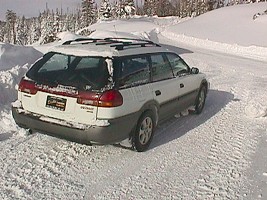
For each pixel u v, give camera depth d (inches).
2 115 244.5
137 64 199.9
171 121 268.7
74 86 176.9
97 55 185.6
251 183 167.0
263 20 1536.7
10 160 179.9
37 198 145.1
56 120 179.6
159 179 168.4
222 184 165.2
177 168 181.9
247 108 290.0
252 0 3149.6
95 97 171.5
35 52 418.6
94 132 171.2
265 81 481.1
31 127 189.8
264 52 968.9
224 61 716.7
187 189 159.3
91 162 184.2
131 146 197.2
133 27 2210.9
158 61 225.3
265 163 191.6
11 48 386.0
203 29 1588.3
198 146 215.9
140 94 193.8
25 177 162.7
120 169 177.5
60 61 192.1
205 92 304.5
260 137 236.7
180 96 248.7
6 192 148.4
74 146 204.4
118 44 209.9
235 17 1844.2
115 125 175.3
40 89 183.5
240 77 507.8
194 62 655.1
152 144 216.4
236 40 1178.0
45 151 194.5
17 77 303.4
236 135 239.9
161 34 1616.6
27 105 189.0
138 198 149.6
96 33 761.0
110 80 176.6
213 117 286.5
